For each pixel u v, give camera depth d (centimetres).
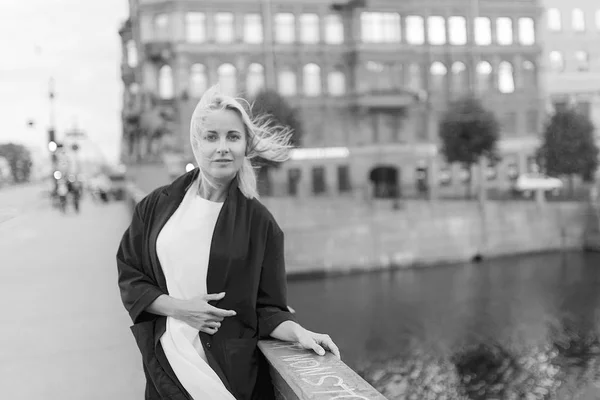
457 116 4731
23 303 709
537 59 5259
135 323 211
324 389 175
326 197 4397
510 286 3856
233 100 202
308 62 4634
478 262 4272
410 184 4797
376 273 3881
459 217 4266
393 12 4841
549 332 3238
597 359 2992
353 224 3866
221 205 208
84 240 1491
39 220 2362
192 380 196
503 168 5138
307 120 4581
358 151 4631
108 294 752
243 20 4500
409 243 4034
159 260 205
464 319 3350
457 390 2795
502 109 5181
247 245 205
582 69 5369
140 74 4488
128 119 4716
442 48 5009
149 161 4338
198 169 215
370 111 4716
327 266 3753
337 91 4709
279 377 200
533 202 4831
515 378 2892
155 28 4409
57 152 3572
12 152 6469
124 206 3378
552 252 4534
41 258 1148
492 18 5181
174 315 201
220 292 204
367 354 3047
